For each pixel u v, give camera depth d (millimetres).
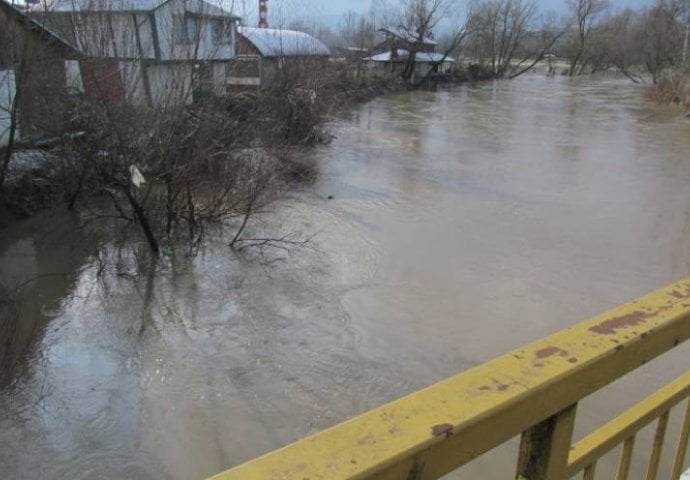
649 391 6258
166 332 7562
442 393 1022
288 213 12531
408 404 993
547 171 17266
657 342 1283
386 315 8180
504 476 4996
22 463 5305
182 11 13523
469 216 12852
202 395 6297
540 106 33812
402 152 19703
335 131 22844
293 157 16078
